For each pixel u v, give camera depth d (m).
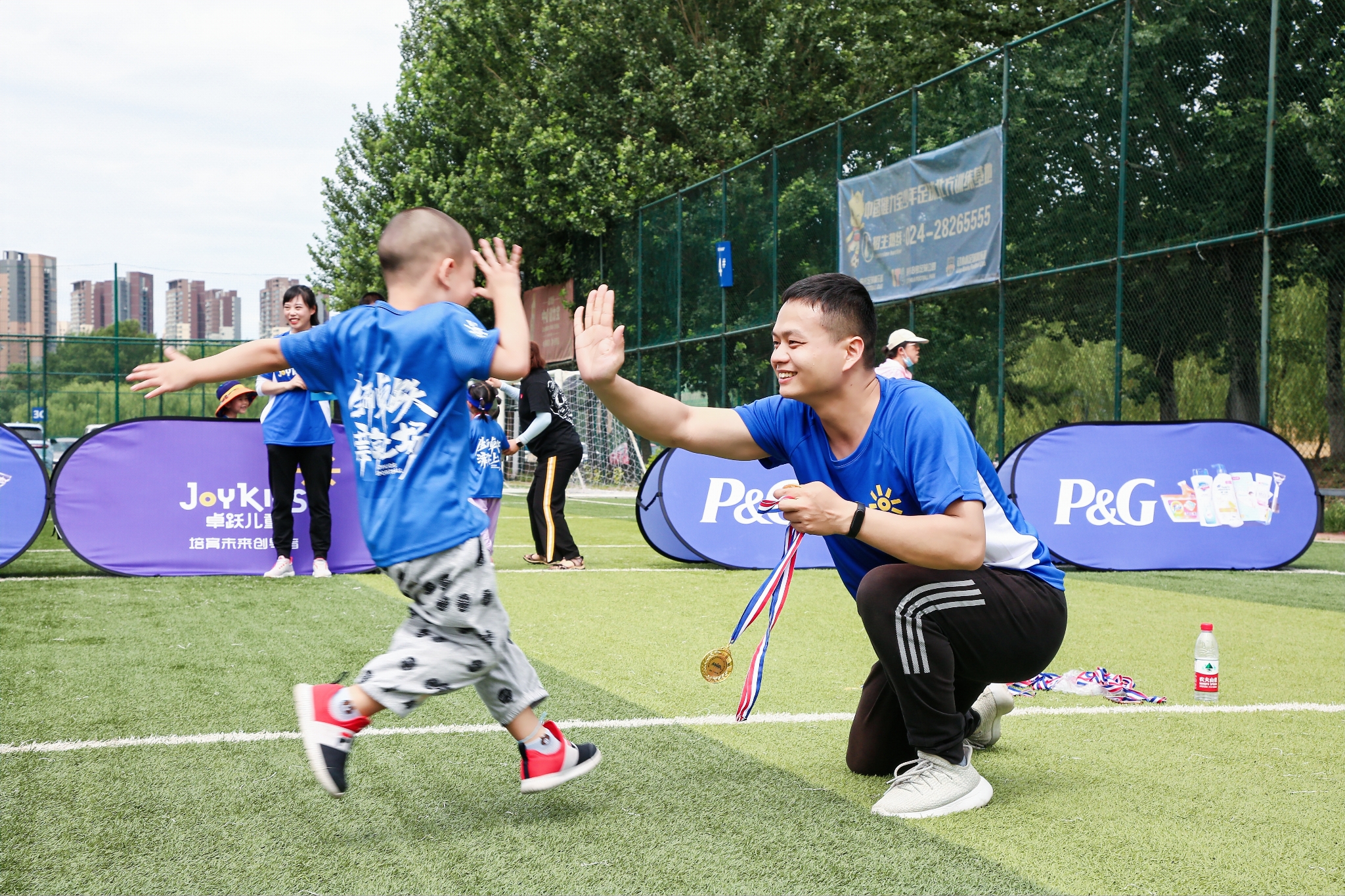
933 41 21.36
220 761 2.74
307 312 6.09
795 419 2.60
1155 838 2.27
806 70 23.41
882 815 2.38
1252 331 10.18
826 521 2.19
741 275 16.17
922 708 2.42
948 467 2.27
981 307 12.08
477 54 25.05
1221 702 3.65
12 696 3.44
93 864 2.04
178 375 2.29
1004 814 2.42
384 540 2.24
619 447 21.55
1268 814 2.44
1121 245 10.57
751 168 15.89
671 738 3.04
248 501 6.86
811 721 3.26
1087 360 11.06
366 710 2.21
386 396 2.26
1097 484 7.75
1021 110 11.45
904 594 2.37
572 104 23.61
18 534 6.62
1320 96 9.48
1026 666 2.49
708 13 24.34
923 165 12.64
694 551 7.49
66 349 26.91
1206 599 6.25
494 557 8.40
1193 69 10.14
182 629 4.75
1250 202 9.93
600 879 1.99
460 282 2.45
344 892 1.92
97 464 6.66
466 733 3.08
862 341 2.39
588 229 20.97
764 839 2.22
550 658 4.25
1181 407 10.58
